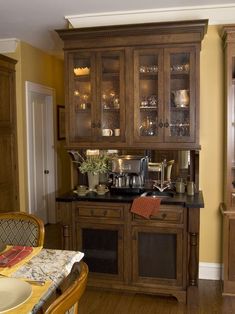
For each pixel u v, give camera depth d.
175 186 3.29
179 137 3.09
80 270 1.23
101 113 3.23
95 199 3.06
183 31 2.98
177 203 2.88
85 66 3.28
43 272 1.64
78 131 3.34
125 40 3.11
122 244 3.05
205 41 3.30
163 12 3.26
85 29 3.09
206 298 3.04
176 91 3.11
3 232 2.11
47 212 5.20
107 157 3.43
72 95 3.28
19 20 3.49
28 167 4.39
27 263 1.75
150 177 3.38
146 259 3.03
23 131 4.25
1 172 3.88
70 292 1.08
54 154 5.22
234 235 3.04
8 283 1.45
